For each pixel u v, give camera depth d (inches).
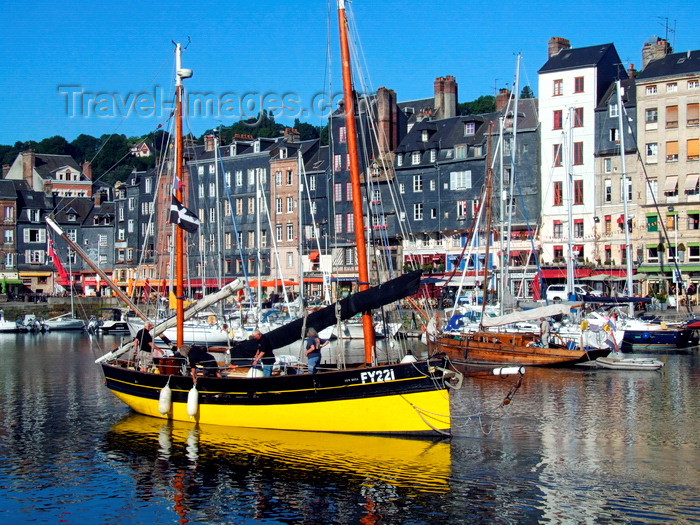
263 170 3649.1
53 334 2979.8
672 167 2778.1
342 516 680.4
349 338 2078.0
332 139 3351.4
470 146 3095.5
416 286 878.4
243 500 721.0
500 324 1605.6
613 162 2874.0
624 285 2765.7
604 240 2883.9
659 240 2780.5
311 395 894.4
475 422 1015.6
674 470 796.0
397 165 3240.7
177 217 1056.2
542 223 2974.9
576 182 2935.5
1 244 4296.3
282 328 944.9
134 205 4212.6
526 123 3016.7
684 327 2047.2
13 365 1774.1
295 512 690.8
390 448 859.4
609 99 2901.1
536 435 940.0
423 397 863.7
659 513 680.4
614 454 852.6
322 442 884.6
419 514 682.2
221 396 953.5
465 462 818.8
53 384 1421.0
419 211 3196.4
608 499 712.4
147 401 1042.1
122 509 703.7
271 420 924.0
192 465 818.2
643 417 1048.8
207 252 3654.0
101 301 3592.5
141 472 801.6
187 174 3678.6
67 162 5059.1
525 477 772.0
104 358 1152.2
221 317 2386.8
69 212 4485.7
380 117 3314.5
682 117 2758.4
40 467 824.3
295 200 3521.2
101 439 935.7
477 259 2357.3
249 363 978.7
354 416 883.4
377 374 869.2
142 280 3415.4
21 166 4970.5
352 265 3270.2
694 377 1434.5
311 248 3410.4
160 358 1053.8
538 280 2556.6
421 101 3659.0
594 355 1557.6
